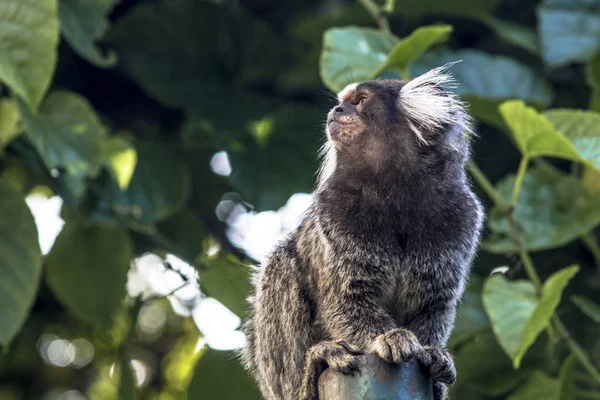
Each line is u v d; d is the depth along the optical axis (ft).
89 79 48.67
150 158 42.68
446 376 24.66
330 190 29.71
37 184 45.29
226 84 46.11
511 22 46.16
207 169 47.32
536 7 48.16
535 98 41.60
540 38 41.78
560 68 47.47
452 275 28.78
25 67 31.73
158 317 52.60
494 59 41.98
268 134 44.06
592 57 40.52
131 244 41.27
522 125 33.01
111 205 40.86
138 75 45.21
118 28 45.16
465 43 48.85
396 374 23.24
